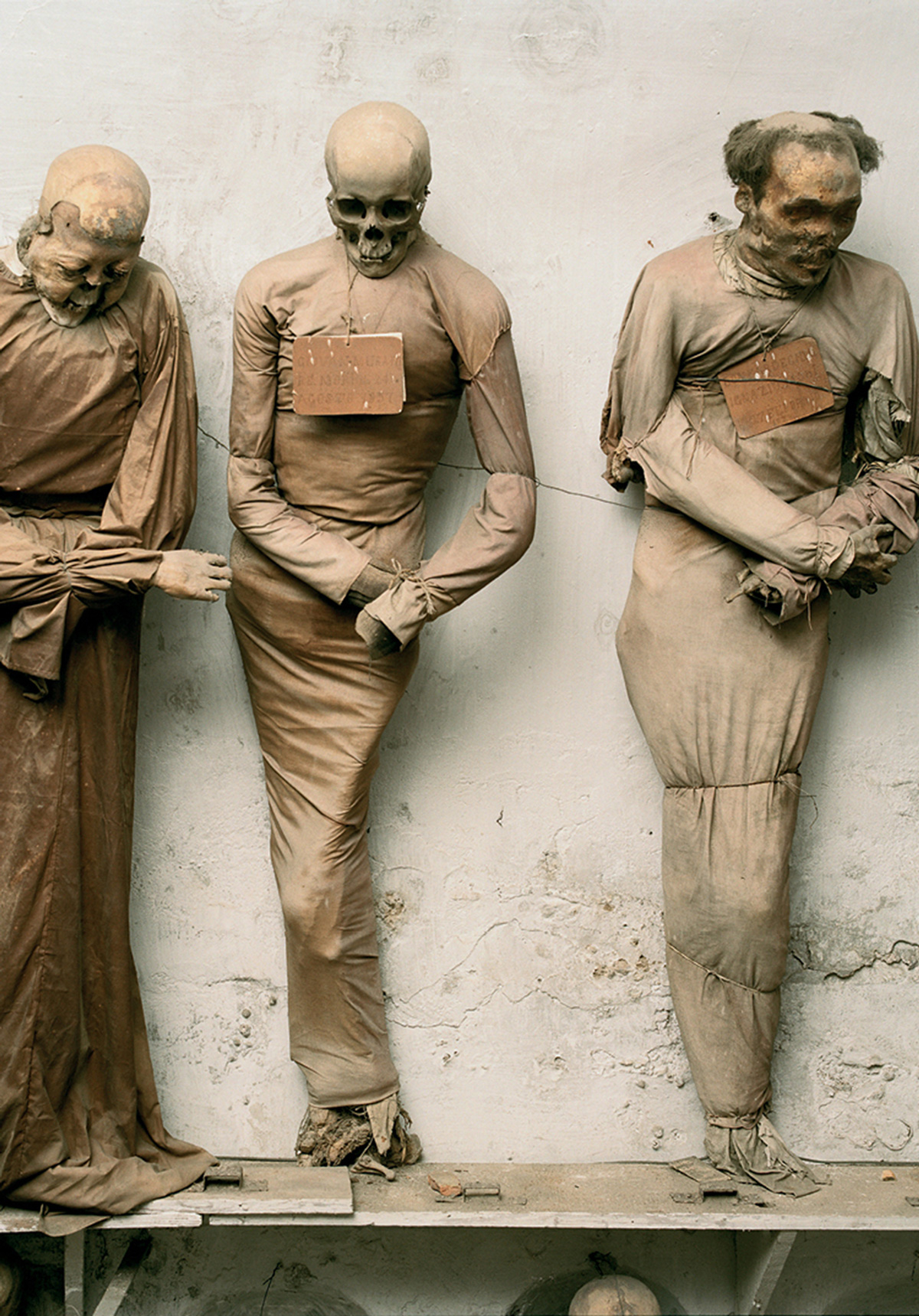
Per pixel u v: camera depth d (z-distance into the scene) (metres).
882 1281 2.78
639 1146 2.71
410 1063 2.69
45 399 2.30
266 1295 2.73
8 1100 2.36
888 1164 2.73
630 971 2.70
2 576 2.28
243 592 2.51
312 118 2.54
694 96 2.57
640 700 2.54
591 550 2.64
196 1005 2.66
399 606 2.36
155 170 2.54
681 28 2.56
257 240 2.56
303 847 2.51
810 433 2.46
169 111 2.53
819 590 2.42
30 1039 2.37
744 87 2.57
